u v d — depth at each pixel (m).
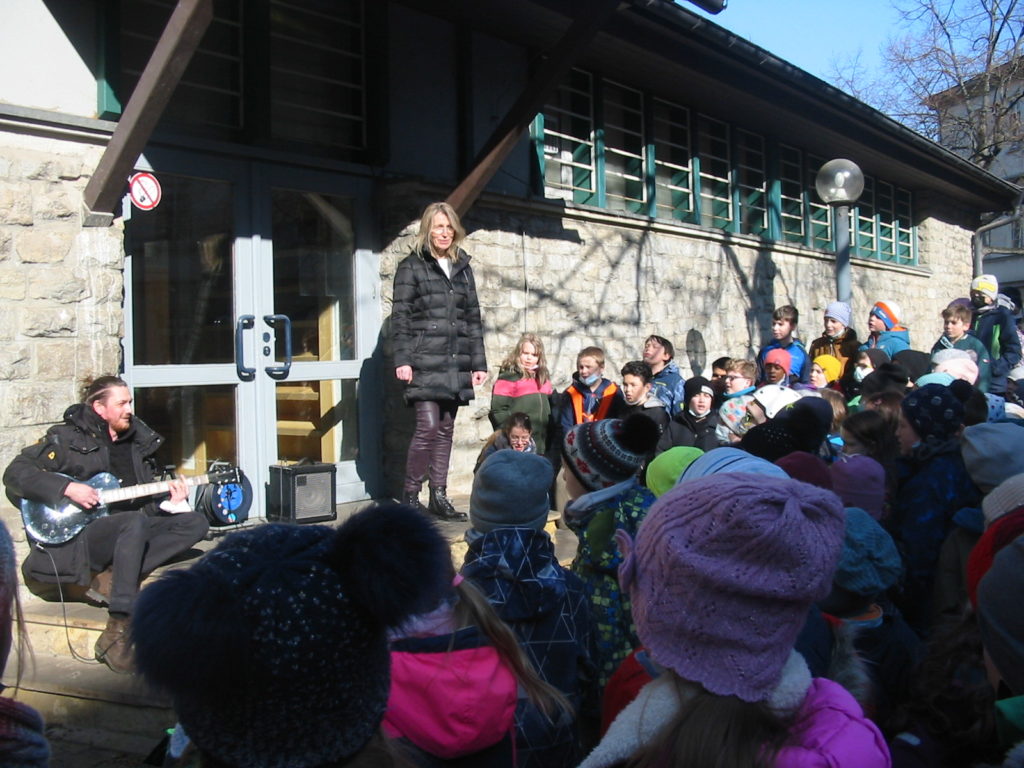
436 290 5.86
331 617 1.19
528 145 7.67
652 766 1.43
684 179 9.55
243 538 1.26
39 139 4.85
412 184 6.49
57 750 3.71
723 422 5.31
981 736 1.64
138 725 3.82
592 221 8.17
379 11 6.55
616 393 6.37
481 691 1.94
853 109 10.14
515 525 2.43
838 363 7.27
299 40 6.24
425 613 1.31
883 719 2.23
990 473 3.06
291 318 6.21
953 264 15.39
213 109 5.80
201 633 1.11
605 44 7.71
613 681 2.07
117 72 5.18
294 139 6.18
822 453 4.51
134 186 5.15
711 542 1.41
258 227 6.00
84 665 4.18
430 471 6.04
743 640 1.40
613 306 8.38
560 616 2.39
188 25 4.42
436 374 5.84
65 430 4.50
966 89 20.95
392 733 1.91
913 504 3.23
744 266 10.22
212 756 1.21
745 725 1.39
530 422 5.98
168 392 5.60
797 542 1.39
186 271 5.67
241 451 5.92
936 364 5.59
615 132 8.71
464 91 7.19
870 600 2.45
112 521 4.36
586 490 2.92
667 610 1.44
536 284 7.59
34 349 4.76
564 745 2.27
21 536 4.67
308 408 6.32
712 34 7.71
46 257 4.82
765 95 9.39
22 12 4.84
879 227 13.41
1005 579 1.56
